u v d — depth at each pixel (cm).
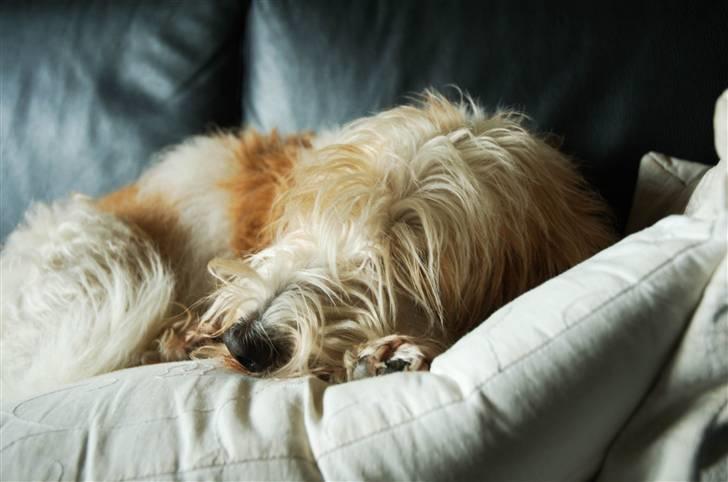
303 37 165
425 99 144
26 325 130
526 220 116
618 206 135
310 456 65
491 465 62
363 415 66
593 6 138
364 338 106
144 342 124
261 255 121
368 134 127
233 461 64
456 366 69
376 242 110
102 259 138
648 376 68
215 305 117
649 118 132
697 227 72
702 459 63
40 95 187
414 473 61
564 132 140
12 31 190
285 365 101
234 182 153
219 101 184
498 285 114
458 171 113
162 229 155
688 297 68
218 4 181
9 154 188
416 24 154
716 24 128
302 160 140
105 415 71
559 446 64
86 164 184
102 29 185
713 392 66
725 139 79
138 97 183
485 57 147
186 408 71
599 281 70
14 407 76
